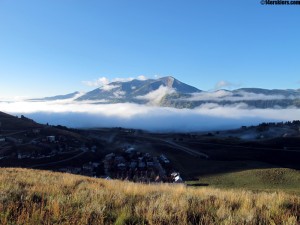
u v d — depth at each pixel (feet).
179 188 43.93
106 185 52.75
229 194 38.96
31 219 25.09
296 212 29.99
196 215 28.78
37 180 56.03
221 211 29.01
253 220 26.81
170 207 30.37
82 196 34.32
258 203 33.40
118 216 27.27
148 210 28.89
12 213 27.43
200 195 38.24
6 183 44.45
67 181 54.19
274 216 28.53
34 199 33.81
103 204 30.42
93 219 26.66
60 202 31.68
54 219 26.18
